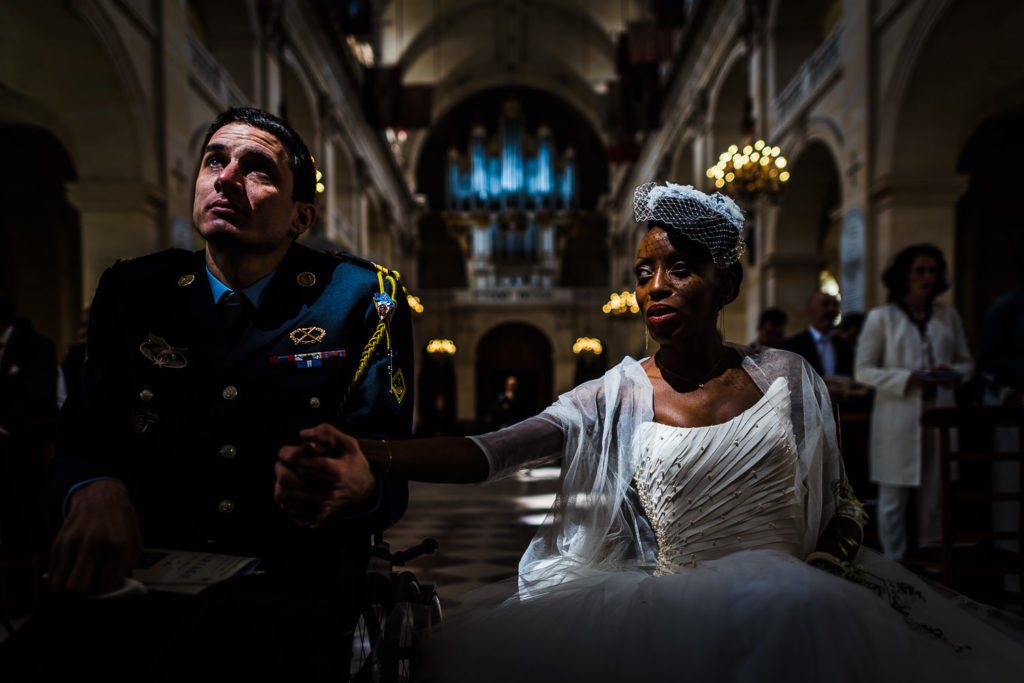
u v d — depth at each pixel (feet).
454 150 103.50
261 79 39.88
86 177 26.66
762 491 5.17
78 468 4.37
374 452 4.63
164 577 4.07
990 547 13.02
